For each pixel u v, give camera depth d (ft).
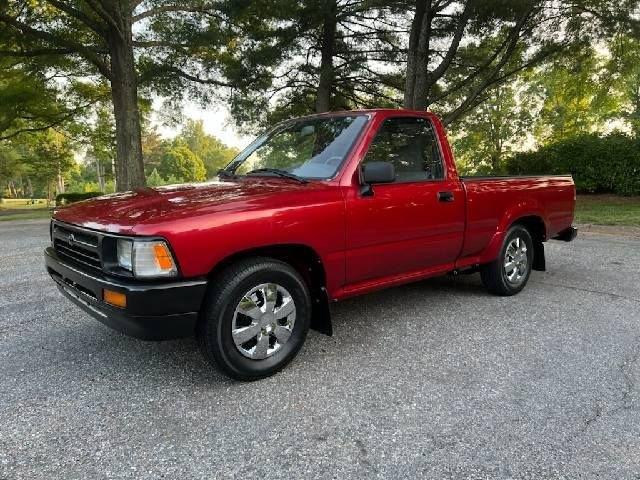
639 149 52.16
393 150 12.34
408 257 12.65
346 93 65.92
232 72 52.21
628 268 20.47
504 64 44.60
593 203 49.32
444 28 42.47
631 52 45.16
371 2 43.88
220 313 9.30
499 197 15.01
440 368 10.57
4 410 8.87
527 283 17.95
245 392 9.56
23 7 51.47
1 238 34.63
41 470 7.16
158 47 57.26
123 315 8.70
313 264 10.93
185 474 7.09
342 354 11.39
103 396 9.41
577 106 83.51
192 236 8.76
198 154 319.68
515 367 10.57
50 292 17.22
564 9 40.40
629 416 8.54
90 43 57.98
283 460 7.40
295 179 11.59
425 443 7.80
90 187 234.38
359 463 7.32
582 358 11.02
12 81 61.67
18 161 119.24
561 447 7.66
